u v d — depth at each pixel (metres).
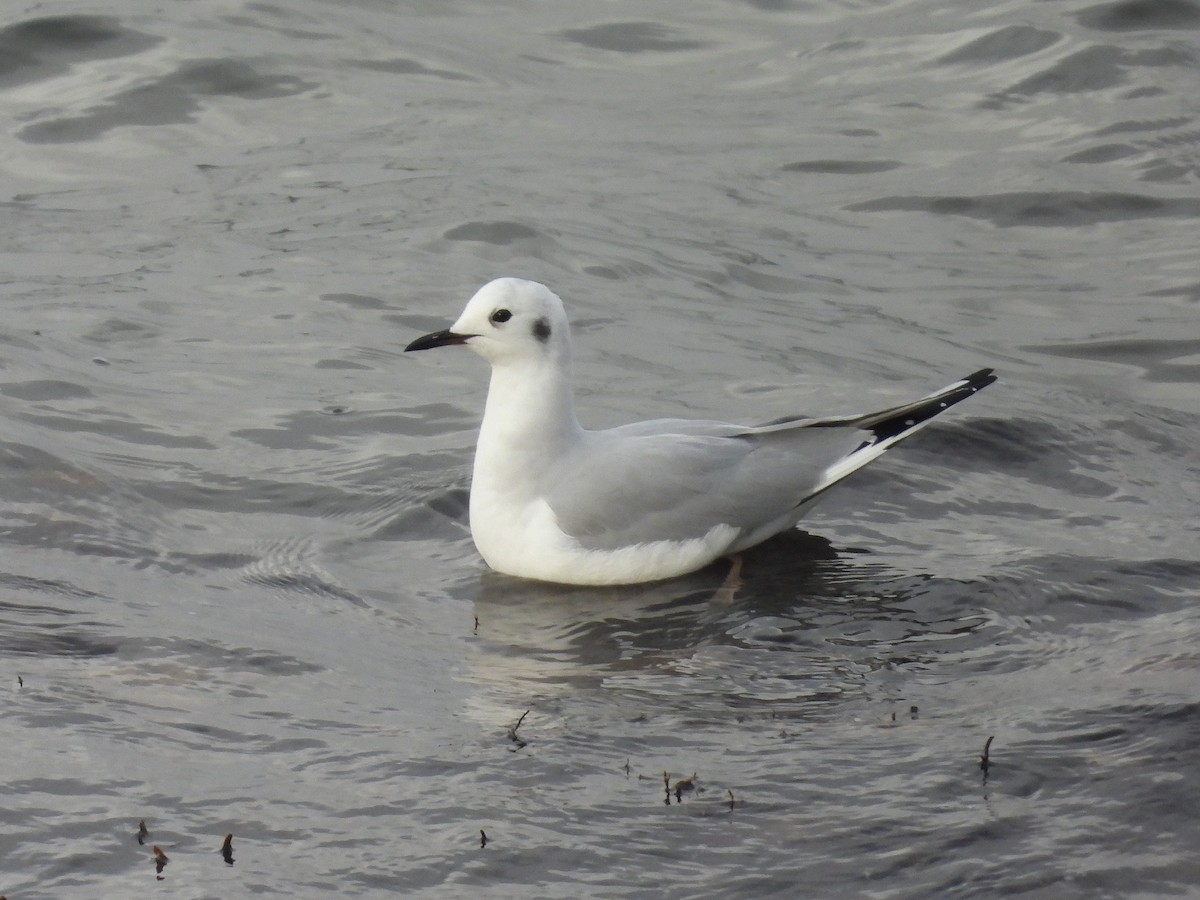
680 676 10.23
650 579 11.88
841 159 21.30
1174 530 12.42
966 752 9.05
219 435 13.85
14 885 7.81
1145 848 8.12
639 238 19.06
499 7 26.25
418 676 10.18
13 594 10.96
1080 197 20.06
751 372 15.70
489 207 19.61
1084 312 17.39
